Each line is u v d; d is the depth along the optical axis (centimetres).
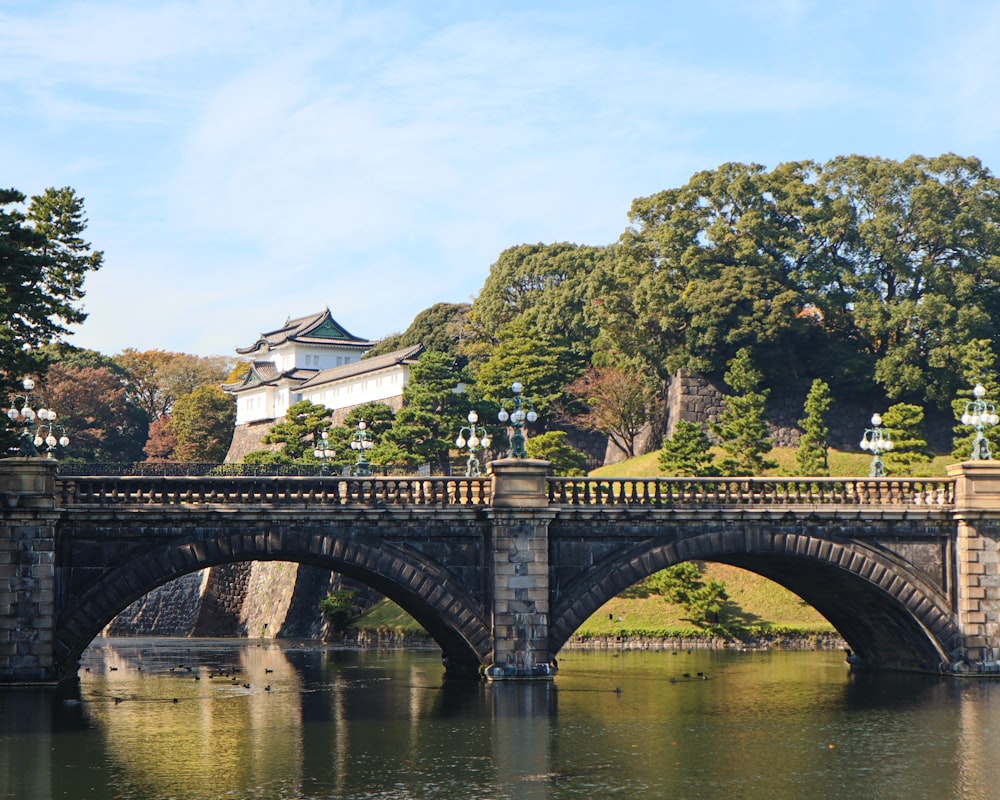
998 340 13162
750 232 13250
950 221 13262
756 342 12850
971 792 4266
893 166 13475
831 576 7038
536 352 14188
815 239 13475
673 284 13475
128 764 4656
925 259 13212
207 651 10038
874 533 6750
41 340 8044
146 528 6088
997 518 6744
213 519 6128
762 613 9869
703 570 10506
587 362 15150
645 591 10238
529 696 6156
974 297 13100
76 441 18700
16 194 7238
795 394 13300
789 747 4997
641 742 5100
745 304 13000
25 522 5906
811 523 6675
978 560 6738
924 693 6353
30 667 5909
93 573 6044
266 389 17950
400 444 13100
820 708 5969
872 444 7688
